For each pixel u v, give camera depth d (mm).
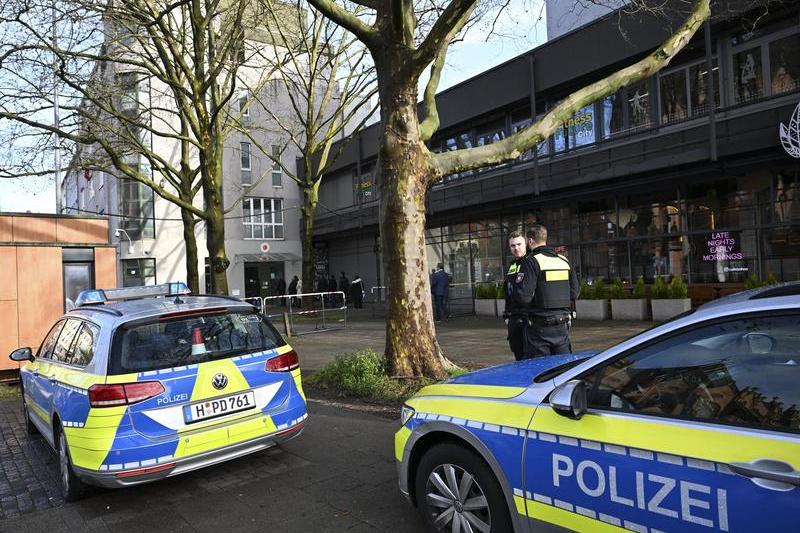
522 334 5199
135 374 3973
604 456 2424
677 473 2188
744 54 14078
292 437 4645
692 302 14781
